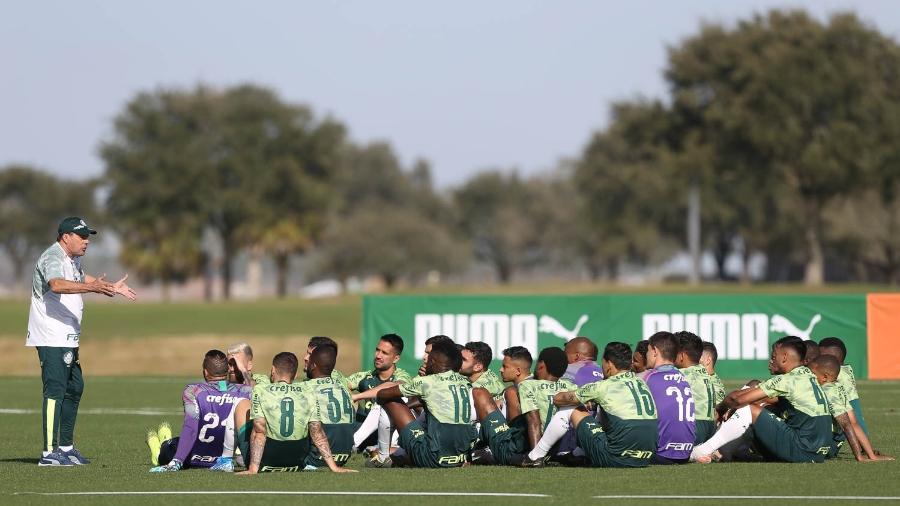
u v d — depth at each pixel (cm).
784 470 4806
